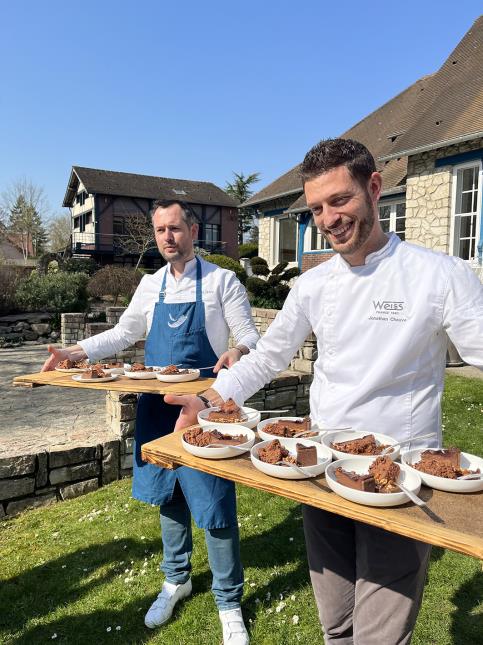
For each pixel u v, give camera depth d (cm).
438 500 138
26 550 332
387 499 132
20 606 279
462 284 160
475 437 510
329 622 191
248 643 245
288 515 367
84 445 415
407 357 167
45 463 393
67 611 274
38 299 1540
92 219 3531
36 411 634
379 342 170
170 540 272
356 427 176
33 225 4562
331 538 187
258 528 351
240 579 256
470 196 1058
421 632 251
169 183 3862
